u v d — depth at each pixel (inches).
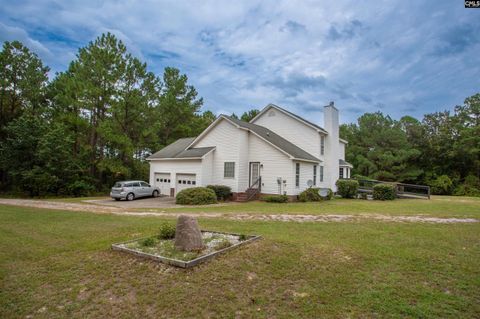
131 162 1188.5
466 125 1435.8
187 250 238.5
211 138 874.8
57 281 194.1
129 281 190.9
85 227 358.9
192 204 670.5
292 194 756.0
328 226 359.6
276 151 788.0
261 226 357.4
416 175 1416.1
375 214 477.7
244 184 820.6
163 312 153.8
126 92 1089.4
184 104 1444.4
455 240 288.0
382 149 1488.7
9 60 1042.1
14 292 178.9
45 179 903.7
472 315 146.3
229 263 215.5
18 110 1106.1
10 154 926.4
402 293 170.2
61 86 1128.2
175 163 906.1
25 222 400.5
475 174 1406.3
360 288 177.6
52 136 941.2
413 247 261.4
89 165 1090.7
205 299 165.8
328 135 935.7
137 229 339.9
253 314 149.8
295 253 239.6
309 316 146.9
